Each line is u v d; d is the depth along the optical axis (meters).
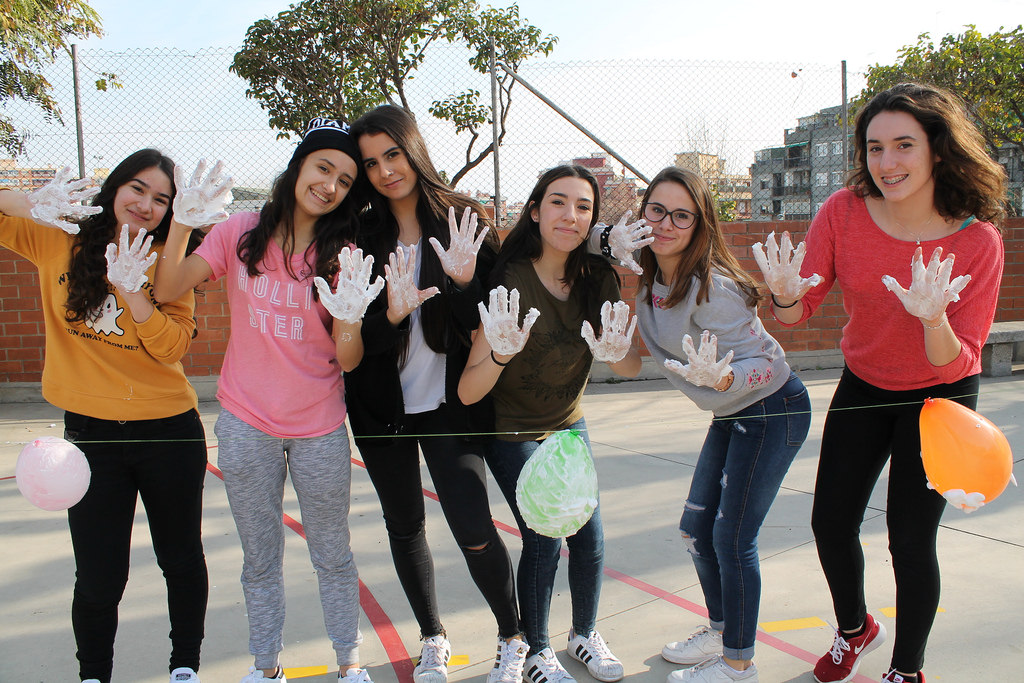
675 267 2.29
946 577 2.96
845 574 2.29
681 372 1.95
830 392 6.32
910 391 2.19
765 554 3.26
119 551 2.09
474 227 2.08
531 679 2.33
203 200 1.91
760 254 2.02
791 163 6.89
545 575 2.36
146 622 2.77
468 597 2.97
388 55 6.80
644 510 3.82
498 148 6.53
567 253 2.31
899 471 2.18
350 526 3.70
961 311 2.13
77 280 2.03
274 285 2.10
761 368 2.15
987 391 6.36
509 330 1.97
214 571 3.19
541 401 2.35
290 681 2.42
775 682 2.36
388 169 2.22
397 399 2.22
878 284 2.17
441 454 2.24
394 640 2.68
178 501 2.15
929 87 2.07
